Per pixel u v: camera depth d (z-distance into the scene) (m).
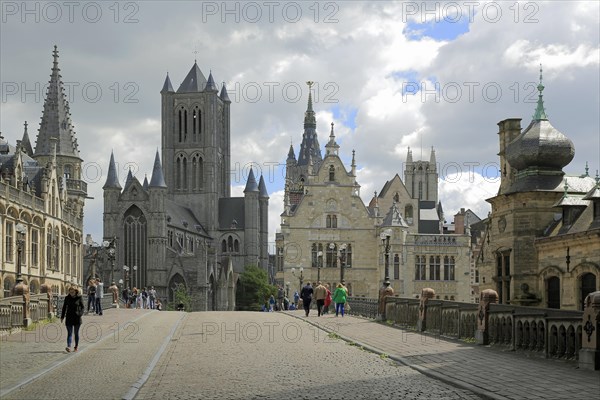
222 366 27.92
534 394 20.36
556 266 45.69
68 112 133.62
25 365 27.98
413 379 24.31
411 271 127.25
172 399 20.86
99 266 165.88
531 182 49.47
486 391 21.11
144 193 173.38
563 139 49.44
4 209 75.94
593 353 24.39
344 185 130.38
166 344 36.69
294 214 129.75
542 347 28.69
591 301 24.52
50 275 92.50
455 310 38.38
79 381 24.17
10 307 41.72
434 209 167.50
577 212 46.19
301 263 129.12
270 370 26.67
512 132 57.00
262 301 189.62
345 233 130.00
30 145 136.75
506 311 32.03
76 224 107.81
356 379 24.38
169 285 172.38
